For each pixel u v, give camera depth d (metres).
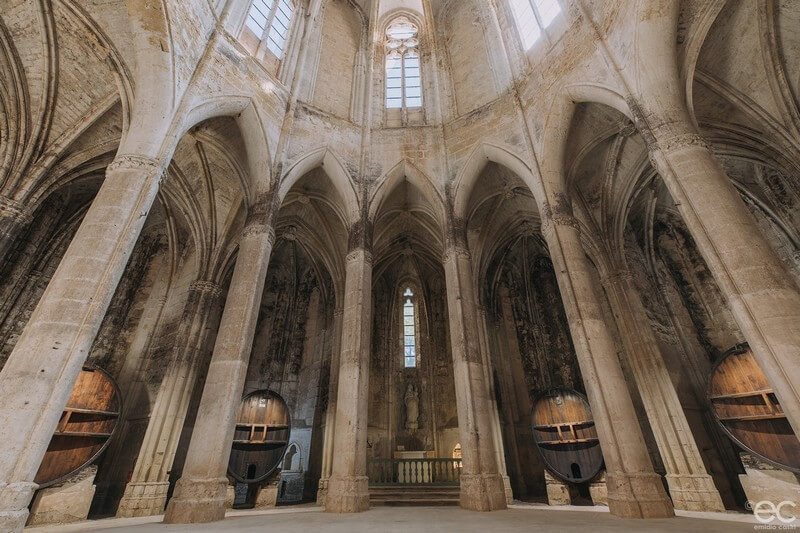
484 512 8.82
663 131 8.22
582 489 13.32
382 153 15.18
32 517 8.82
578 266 10.20
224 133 13.04
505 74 14.91
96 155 12.73
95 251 6.89
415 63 18.97
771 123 10.66
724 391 10.89
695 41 9.09
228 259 15.46
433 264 21.42
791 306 5.82
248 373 18.16
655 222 17.34
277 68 14.85
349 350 11.11
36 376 5.72
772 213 13.98
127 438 12.70
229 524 7.11
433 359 20.03
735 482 11.59
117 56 9.70
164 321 15.02
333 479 9.59
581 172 14.62
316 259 20.16
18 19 10.26
